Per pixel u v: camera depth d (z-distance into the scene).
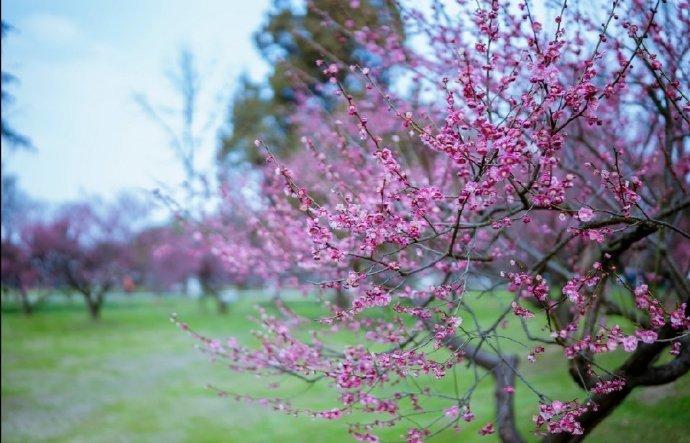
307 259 5.08
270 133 18.44
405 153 6.21
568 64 4.52
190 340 19.30
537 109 3.04
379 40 5.90
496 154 2.96
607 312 5.66
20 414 11.42
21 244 25.89
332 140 6.52
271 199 6.61
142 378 14.20
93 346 18.83
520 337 11.80
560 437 4.46
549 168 3.10
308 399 11.14
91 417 11.20
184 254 26.59
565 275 5.09
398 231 3.21
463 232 4.34
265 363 4.46
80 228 26.55
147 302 35.34
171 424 10.48
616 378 3.93
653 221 3.16
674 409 6.55
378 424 3.74
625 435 6.28
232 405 11.30
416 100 5.88
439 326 3.48
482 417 8.39
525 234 6.54
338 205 3.18
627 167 5.38
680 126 4.91
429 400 9.44
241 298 35.00
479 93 3.01
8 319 24.86
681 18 4.60
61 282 27.89
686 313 3.90
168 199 6.44
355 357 3.85
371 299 3.28
